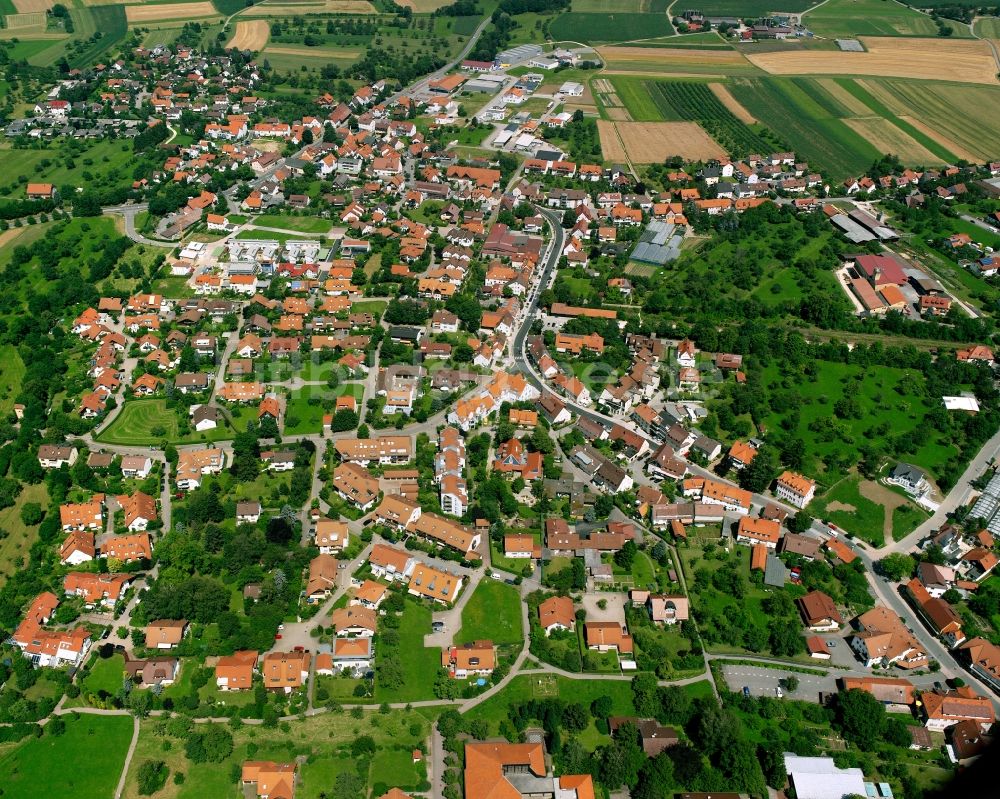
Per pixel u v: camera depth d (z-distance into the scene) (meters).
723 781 189.00
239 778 188.50
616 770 188.12
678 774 189.50
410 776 189.62
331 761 192.38
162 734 199.00
